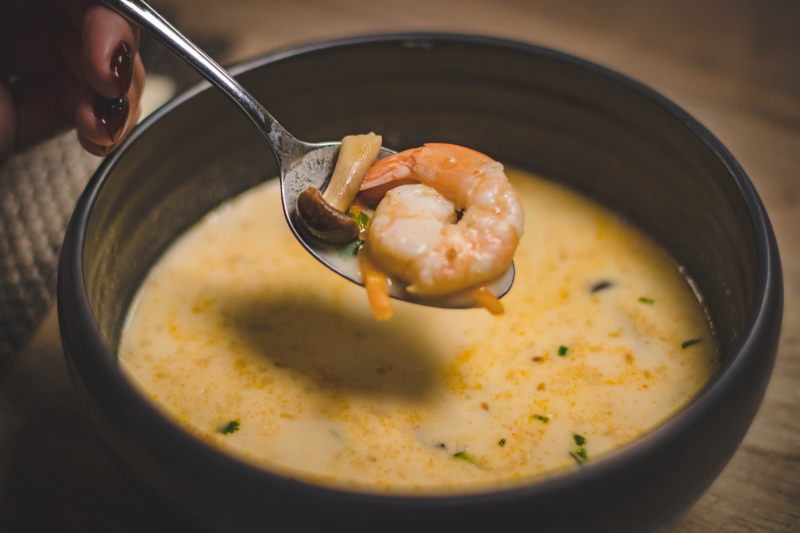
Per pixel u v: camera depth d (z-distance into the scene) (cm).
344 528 20
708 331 29
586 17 43
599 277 30
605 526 21
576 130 31
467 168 25
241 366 28
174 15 42
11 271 32
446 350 28
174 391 27
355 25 42
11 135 33
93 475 27
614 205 32
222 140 31
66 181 34
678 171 29
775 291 24
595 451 26
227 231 32
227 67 29
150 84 37
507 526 20
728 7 44
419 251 24
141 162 28
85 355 22
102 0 25
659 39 42
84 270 24
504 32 42
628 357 28
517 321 29
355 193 26
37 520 26
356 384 27
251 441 26
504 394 27
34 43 32
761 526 26
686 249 30
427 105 32
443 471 25
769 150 36
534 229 32
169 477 21
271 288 30
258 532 21
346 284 30
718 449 22
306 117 32
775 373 29
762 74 40
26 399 28
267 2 43
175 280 30
